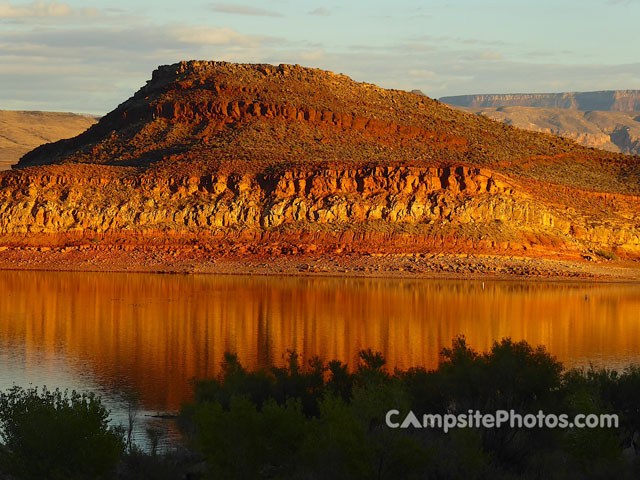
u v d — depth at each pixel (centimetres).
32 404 2595
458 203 12031
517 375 2836
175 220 12131
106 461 2516
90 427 2525
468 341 5756
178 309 7169
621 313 7625
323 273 10462
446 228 11712
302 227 11794
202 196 12469
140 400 3919
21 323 6338
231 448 2448
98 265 10944
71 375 4491
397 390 2580
